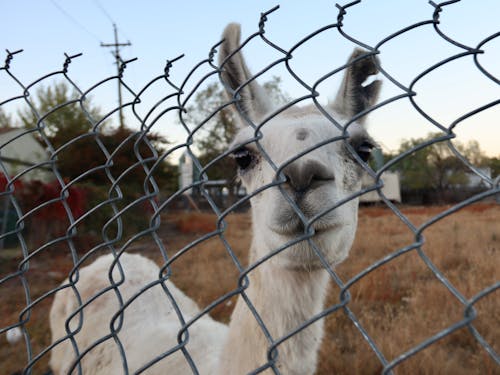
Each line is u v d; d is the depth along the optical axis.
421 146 1.00
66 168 20.36
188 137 1.53
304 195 1.84
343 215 1.93
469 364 4.57
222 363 2.20
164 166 23.64
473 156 11.30
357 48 2.53
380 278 7.36
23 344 5.67
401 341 4.83
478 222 15.77
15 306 7.63
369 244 11.37
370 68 2.59
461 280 7.09
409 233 13.36
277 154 2.03
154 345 3.15
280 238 1.95
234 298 7.01
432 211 23.25
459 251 9.56
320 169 1.83
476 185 29.42
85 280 4.22
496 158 10.95
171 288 4.39
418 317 5.46
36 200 14.58
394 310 6.21
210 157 25.12
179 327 3.36
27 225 14.64
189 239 16.45
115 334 1.70
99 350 3.52
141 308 3.81
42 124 2.09
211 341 3.00
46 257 13.02
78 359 1.80
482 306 5.71
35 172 18.61
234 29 2.24
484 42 0.95
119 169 20.38
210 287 7.66
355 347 5.03
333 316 5.87
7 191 2.17
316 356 2.20
